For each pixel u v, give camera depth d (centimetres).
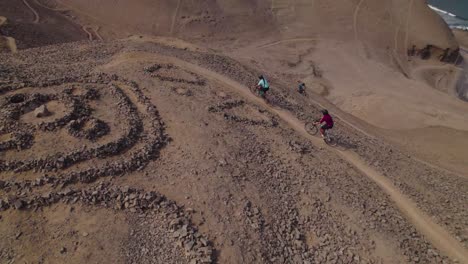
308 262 1022
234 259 949
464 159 2392
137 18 5216
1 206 933
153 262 902
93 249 895
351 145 1823
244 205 1117
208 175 1197
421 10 6344
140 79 1714
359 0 6506
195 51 2619
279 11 6306
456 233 1275
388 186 1509
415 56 5766
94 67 1884
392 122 3412
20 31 3412
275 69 4553
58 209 971
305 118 1967
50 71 1736
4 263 826
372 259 1078
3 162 1045
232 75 2234
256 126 1642
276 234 1069
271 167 1355
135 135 1291
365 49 5578
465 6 8000
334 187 1347
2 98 1302
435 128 3173
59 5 5006
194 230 992
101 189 1048
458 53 5759
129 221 984
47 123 1208
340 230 1154
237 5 6056
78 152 1125
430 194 1553
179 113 1509
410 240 1187
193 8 5609
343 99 3988
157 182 1130
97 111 1374
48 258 856
